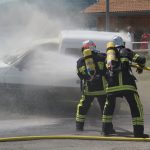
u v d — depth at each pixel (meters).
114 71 11.30
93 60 12.12
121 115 14.76
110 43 11.35
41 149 10.16
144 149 10.14
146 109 15.59
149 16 49.62
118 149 10.15
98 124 13.28
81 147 10.33
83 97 12.33
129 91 11.20
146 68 11.52
